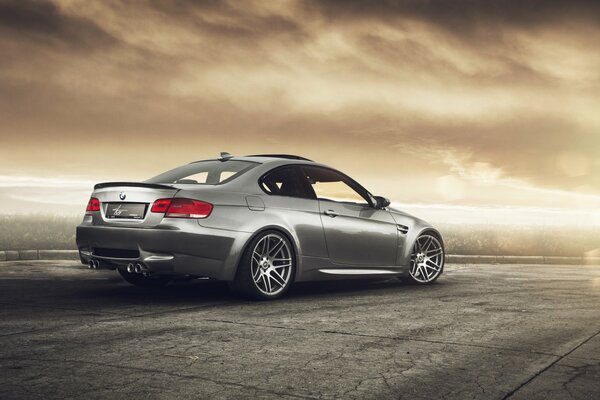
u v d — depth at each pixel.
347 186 7.21
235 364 3.74
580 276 9.41
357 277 7.03
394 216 7.54
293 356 3.96
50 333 4.52
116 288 7.01
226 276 6.00
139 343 4.24
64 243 10.65
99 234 6.05
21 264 9.10
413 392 3.26
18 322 4.91
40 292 6.59
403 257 7.53
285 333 4.65
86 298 6.23
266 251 6.31
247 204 6.17
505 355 4.05
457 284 7.99
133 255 5.88
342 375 3.55
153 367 3.64
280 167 6.67
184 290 6.97
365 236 7.08
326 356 3.97
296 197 6.61
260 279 6.22
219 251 5.92
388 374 3.58
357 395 3.20
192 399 3.09
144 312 5.46
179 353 3.98
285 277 6.43
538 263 13.32
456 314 5.57
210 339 4.40
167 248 5.72
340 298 6.53
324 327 4.90
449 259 12.49
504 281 8.45
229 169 6.55
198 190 5.97
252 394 3.19
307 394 3.20
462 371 3.66
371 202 7.34
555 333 4.76
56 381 3.34
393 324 5.06
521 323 5.16
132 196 5.97
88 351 4.00
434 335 4.64
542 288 7.61
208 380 3.41
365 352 4.09
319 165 7.07
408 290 7.28
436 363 3.83
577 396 3.23
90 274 8.22
